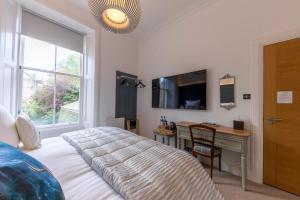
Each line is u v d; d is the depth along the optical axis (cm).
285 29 204
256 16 230
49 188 56
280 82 210
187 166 117
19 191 46
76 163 115
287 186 202
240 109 246
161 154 126
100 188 86
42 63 275
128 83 405
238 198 189
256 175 226
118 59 381
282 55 208
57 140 177
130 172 96
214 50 278
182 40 331
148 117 403
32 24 259
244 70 242
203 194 109
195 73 299
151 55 399
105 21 157
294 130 199
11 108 226
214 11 279
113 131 196
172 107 340
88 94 338
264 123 224
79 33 330
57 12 263
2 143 73
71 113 321
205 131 250
